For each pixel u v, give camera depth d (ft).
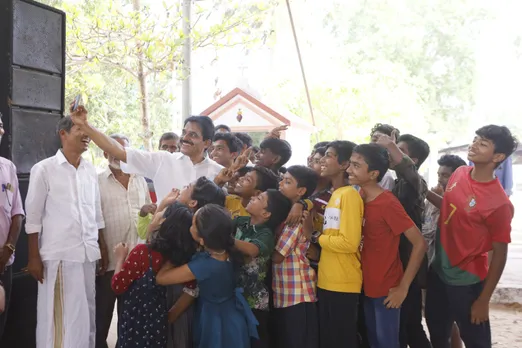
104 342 13.85
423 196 11.66
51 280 11.61
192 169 12.71
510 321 18.25
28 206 11.52
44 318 11.71
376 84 61.16
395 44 84.94
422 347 12.05
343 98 48.88
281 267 10.91
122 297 9.65
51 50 14.42
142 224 12.38
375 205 10.64
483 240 10.75
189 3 24.45
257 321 10.06
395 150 11.25
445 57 87.51
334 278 10.64
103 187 14.08
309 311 10.87
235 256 9.75
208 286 9.62
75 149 12.05
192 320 10.21
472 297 11.00
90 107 45.09
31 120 13.75
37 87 13.97
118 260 9.93
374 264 10.68
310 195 11.96
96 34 24.25
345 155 11.40
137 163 12.37
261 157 13.82
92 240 12.30
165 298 9.61
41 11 14.01
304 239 11.07
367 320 10.99
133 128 49.49
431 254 14.02
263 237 10.45
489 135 10.63
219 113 27.09
